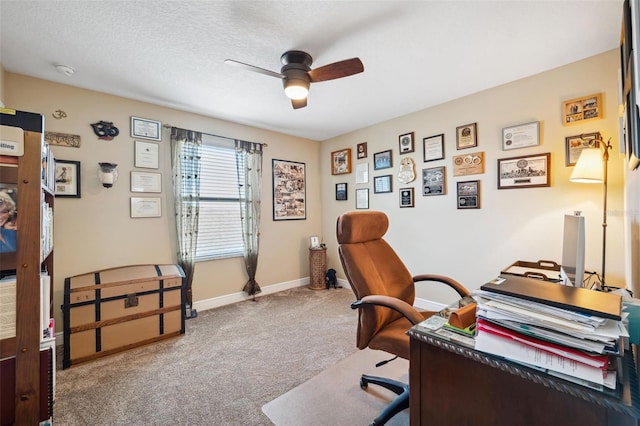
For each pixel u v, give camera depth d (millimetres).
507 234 2625
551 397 639
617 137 2059
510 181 2584
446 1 1580
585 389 583
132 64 2195
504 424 709
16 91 2291
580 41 1961
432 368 842
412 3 1593
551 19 1728
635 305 822
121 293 2297
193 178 3166
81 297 2139
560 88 2309
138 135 2869
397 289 1746
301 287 4258
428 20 1734
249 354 2234
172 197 3088
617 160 2055
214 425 1487
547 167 2373
